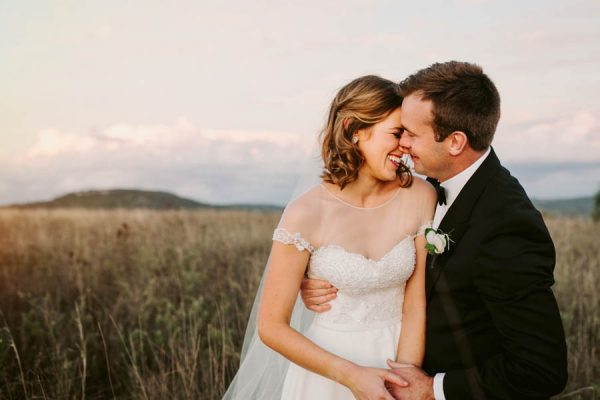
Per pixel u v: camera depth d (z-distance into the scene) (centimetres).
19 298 539
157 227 965
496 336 216
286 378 253
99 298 548
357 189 245
